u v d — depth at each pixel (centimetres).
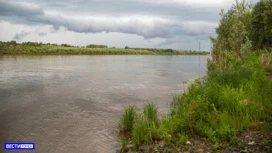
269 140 593
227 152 572
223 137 646
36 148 766
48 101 1419
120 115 1123
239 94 927
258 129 673
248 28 2755
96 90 1802
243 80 1134
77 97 1541
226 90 986
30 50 9394
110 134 872
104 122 1016
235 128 688
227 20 2148
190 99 1015
